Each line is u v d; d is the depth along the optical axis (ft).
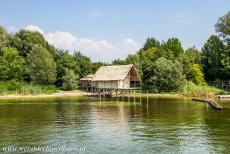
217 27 361.92
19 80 349.82
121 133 107.86
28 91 316.19
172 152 84.17
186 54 409.49
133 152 84.07
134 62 369.71
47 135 104.42
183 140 97.14
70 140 97.25
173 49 458.50
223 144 92.22
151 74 334.03
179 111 170.91
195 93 303.07
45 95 313.94
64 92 339.57
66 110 178.70
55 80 360.69
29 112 167.94
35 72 348.38
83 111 173.68
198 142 94.53
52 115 155.22
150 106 201.67
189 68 350.43
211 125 123.03
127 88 280.72
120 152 84.02
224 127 118.52
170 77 315.58
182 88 318.45
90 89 351.67
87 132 109.60
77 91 353.10
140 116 150.92
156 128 117.08
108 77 294.25
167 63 323.57
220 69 348.18
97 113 163.94
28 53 382.22
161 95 307.17
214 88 321.73
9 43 398.62
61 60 376.27
